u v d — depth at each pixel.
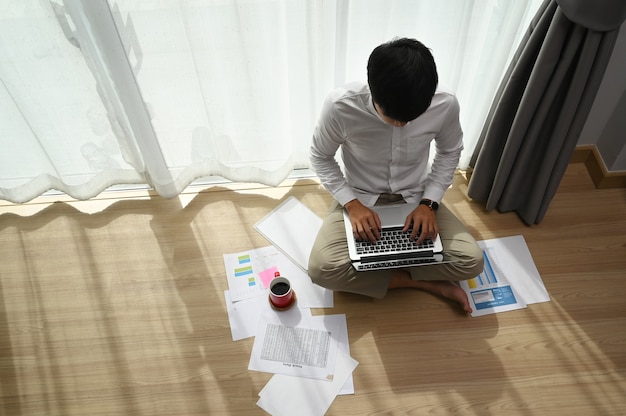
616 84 1.79
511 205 1.95
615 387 1.59
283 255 1.88
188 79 1.66
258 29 1.52
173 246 1.92
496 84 1.72
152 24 1.49
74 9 1.39
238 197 2.05
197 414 1.57
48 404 1.60
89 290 1.83
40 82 1.60
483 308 1.75
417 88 1.21
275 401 1.57
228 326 1.73
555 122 1.63
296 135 1.92
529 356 1.65
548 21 1.43
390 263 1.56
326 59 1.63
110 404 1.59
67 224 1.99
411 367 1.63
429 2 1.50
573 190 2.05
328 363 1.64
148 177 1.99
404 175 1.67
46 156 1.82
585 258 1.86
